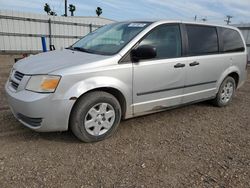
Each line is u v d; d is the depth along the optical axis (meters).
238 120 4.73
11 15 16.88
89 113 3.35
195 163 3.06
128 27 4.13
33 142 3.37
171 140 3.69
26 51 18.06
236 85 5.72
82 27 20.64
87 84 3.21
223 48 5.08
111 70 3.40
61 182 2.57
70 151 3.20
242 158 3.25
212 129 4.21
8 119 4.10
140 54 3.48
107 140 3.57
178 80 4.21
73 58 3.50
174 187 2.58
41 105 3.04
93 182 2.60
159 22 4.05
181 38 4.27
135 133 3.87
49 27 18.75
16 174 2.65
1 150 3.12
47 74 3.07
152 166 2.95
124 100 3.65
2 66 11.04
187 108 5.29
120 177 2.71
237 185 2.66
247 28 17.55
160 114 4.81
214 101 5.37
